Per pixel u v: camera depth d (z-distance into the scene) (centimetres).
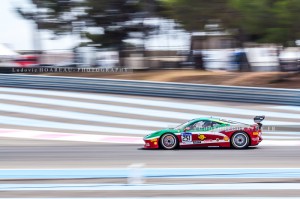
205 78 6412
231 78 6322
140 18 8238
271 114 4559
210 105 5006
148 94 5538
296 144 3256
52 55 8300
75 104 5269
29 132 4084
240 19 6419
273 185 1880
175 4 6956
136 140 3591
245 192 1769
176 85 5388
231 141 3008
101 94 5759
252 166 2339
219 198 1683
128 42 8188
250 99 5031
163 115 4694
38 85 6231
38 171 2209
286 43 6019
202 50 7575
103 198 1711
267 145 3209
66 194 1777
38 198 1725
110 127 4297
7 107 5228
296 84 5803
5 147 3266
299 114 4538
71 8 8494
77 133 4034
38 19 8550
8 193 1811
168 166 2381
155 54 7819
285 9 5791
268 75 6225
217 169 2208
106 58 8100
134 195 1742
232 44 7525
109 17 8269
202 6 6762
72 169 2297
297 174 2089
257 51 7300
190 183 1934
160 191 1797
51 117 4750
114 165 2453
